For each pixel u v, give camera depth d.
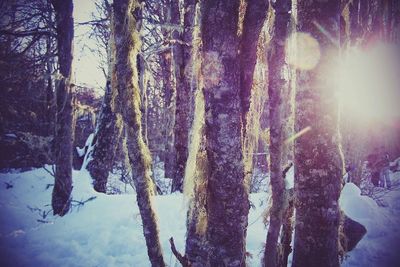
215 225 2.81
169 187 12.77
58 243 6.80
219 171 2.80
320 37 3.30
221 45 2.76
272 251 3.73
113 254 6.38
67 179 8.44
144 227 4.01
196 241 3.50
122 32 3.93
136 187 4.00
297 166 3.40
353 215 7.57
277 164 3.79
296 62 3.46
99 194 8.77
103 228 7.25
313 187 3.27
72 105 8.66
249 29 2.92
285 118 4.00
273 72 3.82
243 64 2.98
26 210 9.09
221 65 2.76
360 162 9.44
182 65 9.44
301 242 3.34
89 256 6.30
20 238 7.14
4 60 12.94
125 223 7.33
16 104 15.58
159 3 12.79
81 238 7.00
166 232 6.93
